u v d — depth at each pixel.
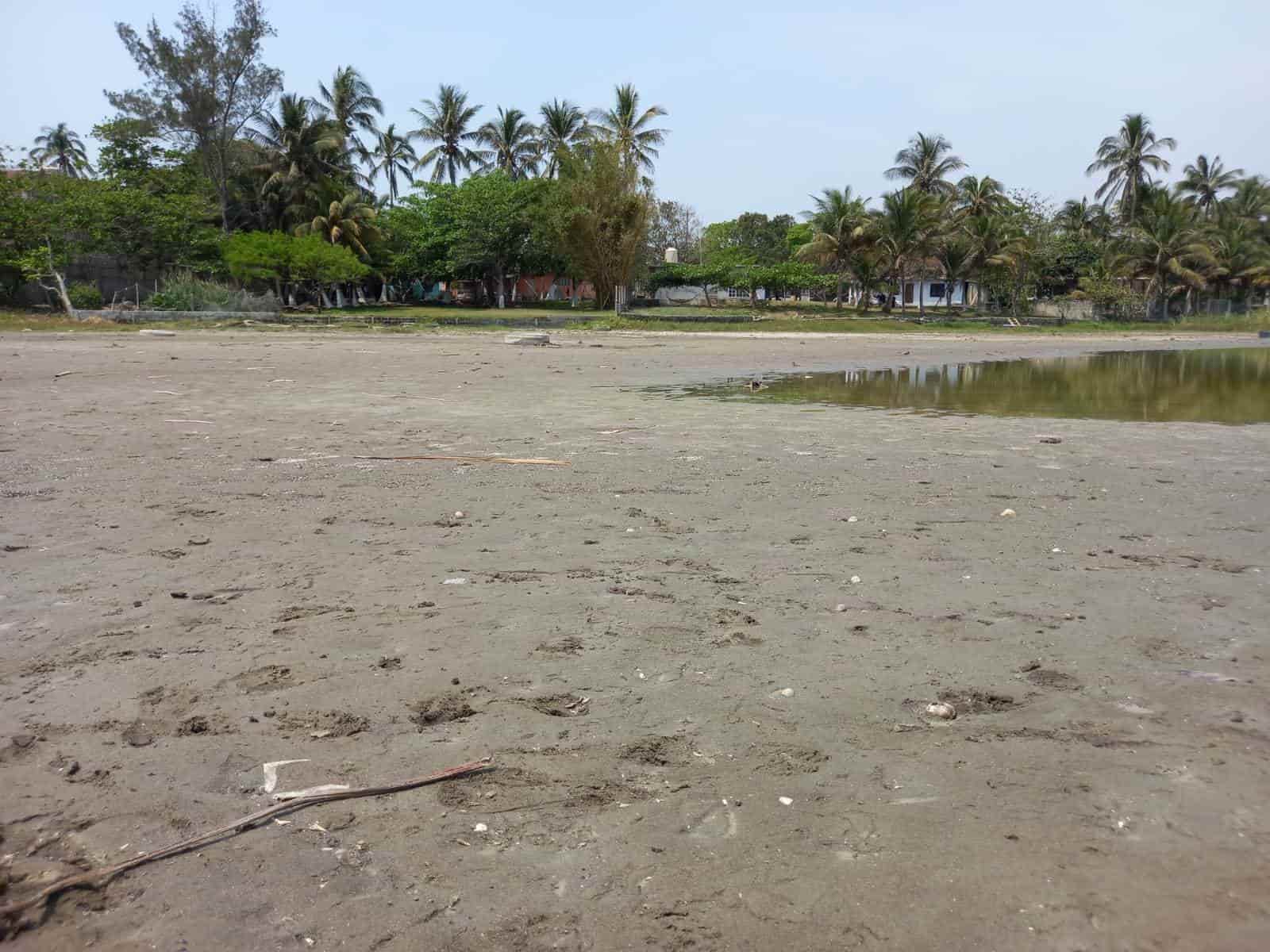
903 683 3.50
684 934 2.11
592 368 20.52
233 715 3.21
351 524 5.95
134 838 2.48
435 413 11.91
